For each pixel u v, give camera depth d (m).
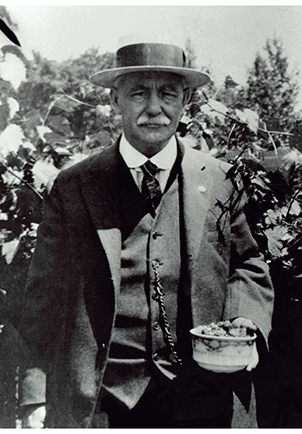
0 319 1.71
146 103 1.49
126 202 1.53
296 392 1.68
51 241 1.59
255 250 1.61
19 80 1.77
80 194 1.55
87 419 1.49
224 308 1.55
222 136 1.73
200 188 1.55
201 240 1.52
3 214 1.72
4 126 1.75
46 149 1.75
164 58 1.49
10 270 1.72
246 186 1.63
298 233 1.67
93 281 1.52
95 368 1.50
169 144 1.56
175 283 1.52
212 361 1.40
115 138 1.76
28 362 1.62
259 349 1.61
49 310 1.59
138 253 1.51
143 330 1.51
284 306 1.69
